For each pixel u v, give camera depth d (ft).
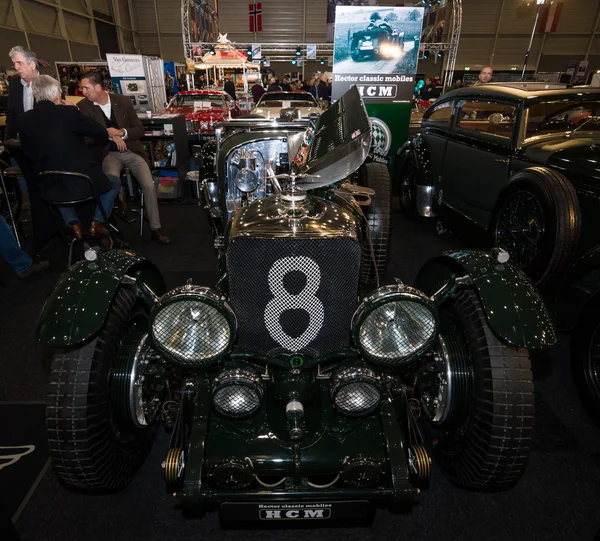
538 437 7.77
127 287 6.50
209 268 14.15
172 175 21.25
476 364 5.73
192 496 4.90
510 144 12.64
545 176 10.32
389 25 17.26
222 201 11.61
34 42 48.16
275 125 11.53
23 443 7.56
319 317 5.63
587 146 11.19
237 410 5.17
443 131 16.30
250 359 5.58
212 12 53.98
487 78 22.67
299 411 5.09
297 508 5.11
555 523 6.25
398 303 5.07
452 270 6.81
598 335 7.93
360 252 5.47
